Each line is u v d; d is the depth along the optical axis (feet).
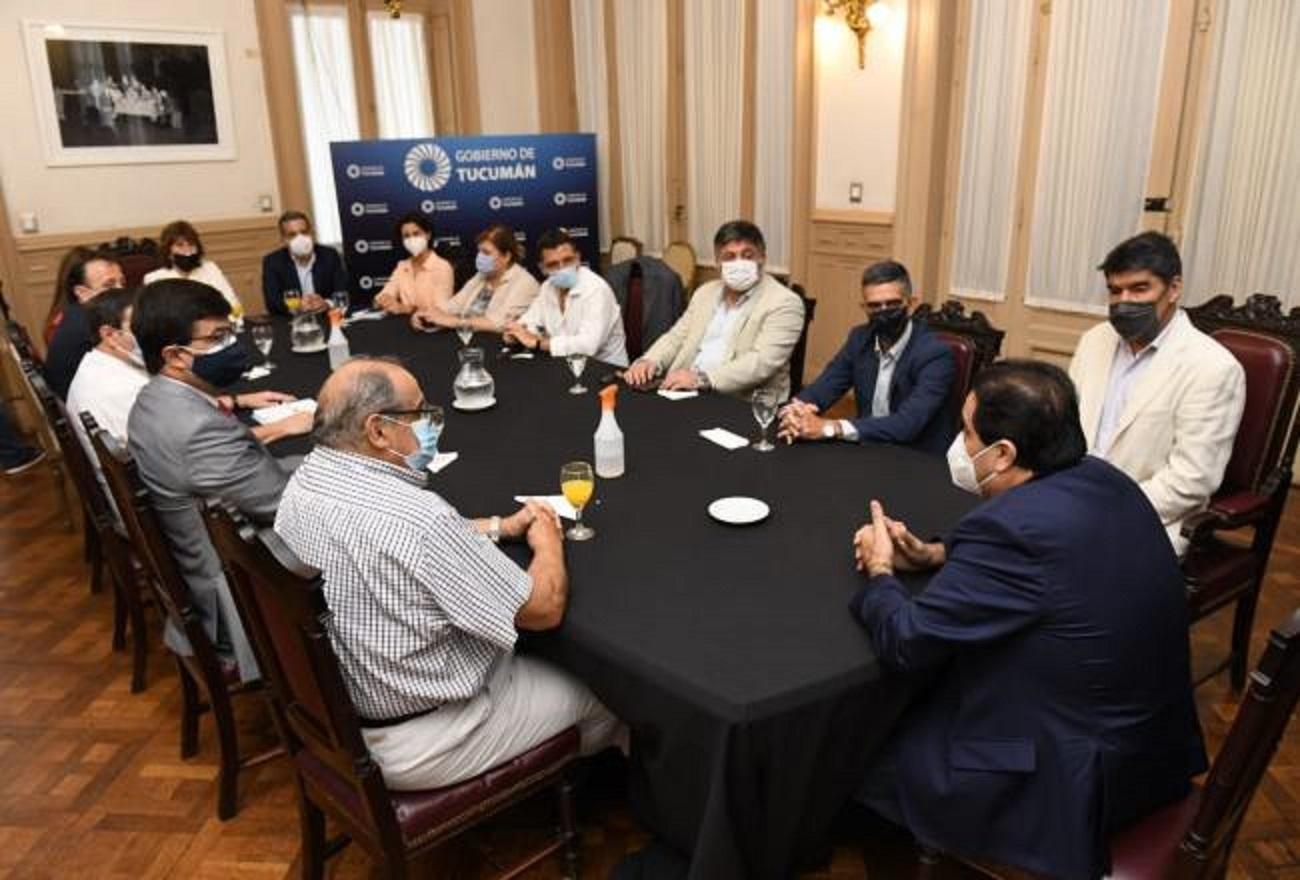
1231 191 11.66
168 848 6.38
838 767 4.64
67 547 11.62
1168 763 4.48
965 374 8.35
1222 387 6.84
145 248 15.99
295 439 8.23
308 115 19.19
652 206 20.65
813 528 5.93
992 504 4.41
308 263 15.74
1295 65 10.84
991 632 4.25
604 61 20.84
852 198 16.48
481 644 4.91
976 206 14.70
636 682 4.54
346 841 5.75
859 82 15.81
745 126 17.97
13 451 14.12
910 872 5.89
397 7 18.52
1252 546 7.35
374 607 4.47
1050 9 13.07
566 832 5.64
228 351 7.25
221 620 6.46
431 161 19.47
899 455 7.30
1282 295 11.42
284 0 18.34
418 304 14.53
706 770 4.37
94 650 9.13
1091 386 7.77
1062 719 4.29
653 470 7.04
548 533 5.47
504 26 21.25
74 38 16.15
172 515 6.46
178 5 17.11
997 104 14.03
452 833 4.98
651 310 13.41
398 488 4.61
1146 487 7.05
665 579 5.30
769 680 4.32
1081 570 4.16
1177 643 4.40
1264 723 3.60
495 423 8.39
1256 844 6.06
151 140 17.28
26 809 6.81
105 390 7.69
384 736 4.77
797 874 5.37
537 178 20.49
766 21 16.94
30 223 16.24
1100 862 4.18
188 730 7.30
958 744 4.53
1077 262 13.42
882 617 4.52
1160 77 12.01
